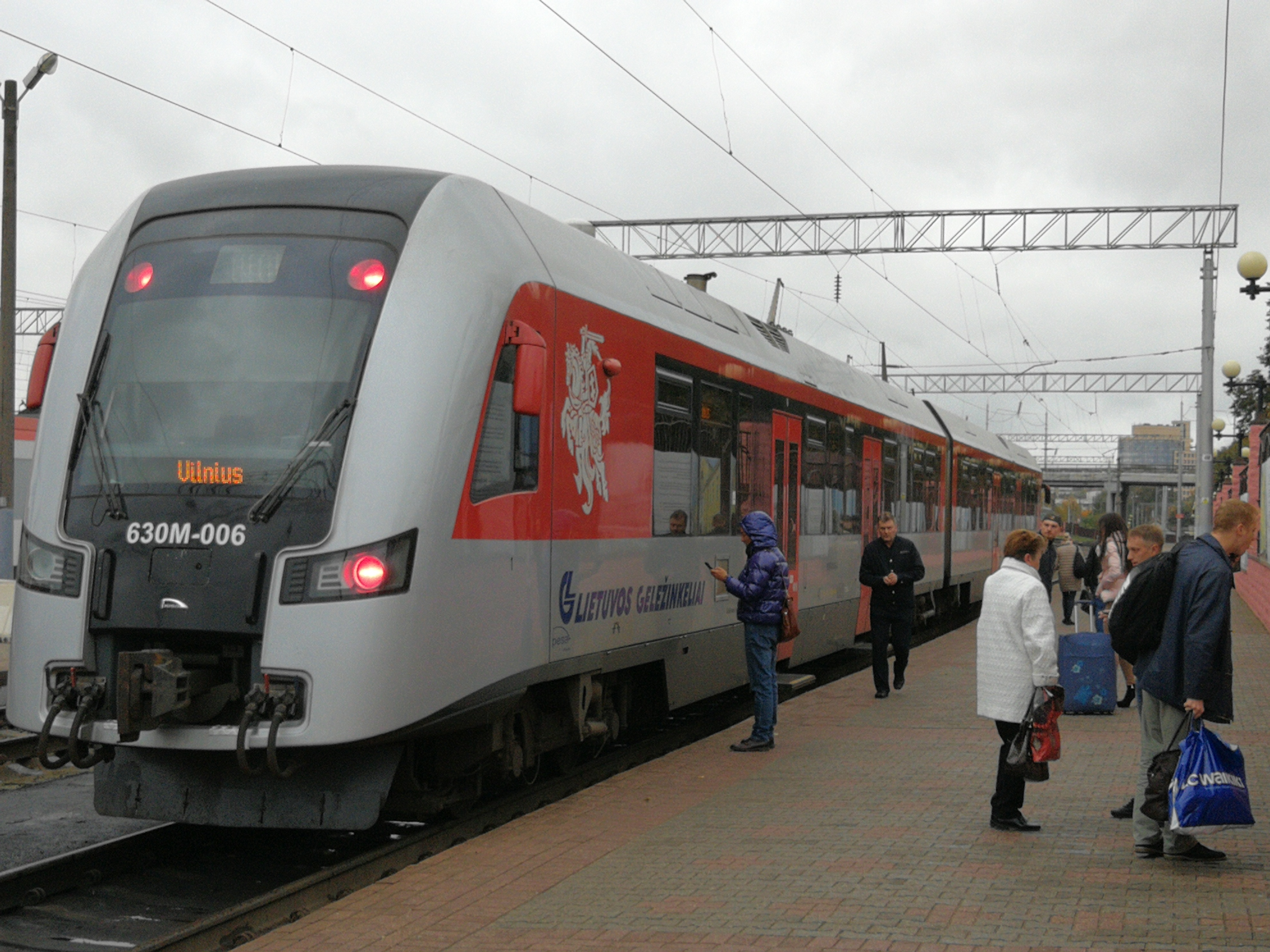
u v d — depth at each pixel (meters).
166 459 7.04
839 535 15.35
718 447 11.22
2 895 6.52
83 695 6.87
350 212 7.43
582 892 6.28
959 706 12.88
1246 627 23.64
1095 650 12.16
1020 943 5.37
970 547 25.47
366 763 7.03
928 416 22.12
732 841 7.29
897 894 6.15
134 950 5.41
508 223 8.03
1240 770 6.48
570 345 8.43
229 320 7.25
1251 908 5.84
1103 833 7.39
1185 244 26.48
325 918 5.91
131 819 7.99
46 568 7.09
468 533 7.25
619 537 9.20
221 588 6.75
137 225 7.72
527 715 8.63
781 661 17.55
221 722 6.88
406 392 6.98
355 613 6.67
